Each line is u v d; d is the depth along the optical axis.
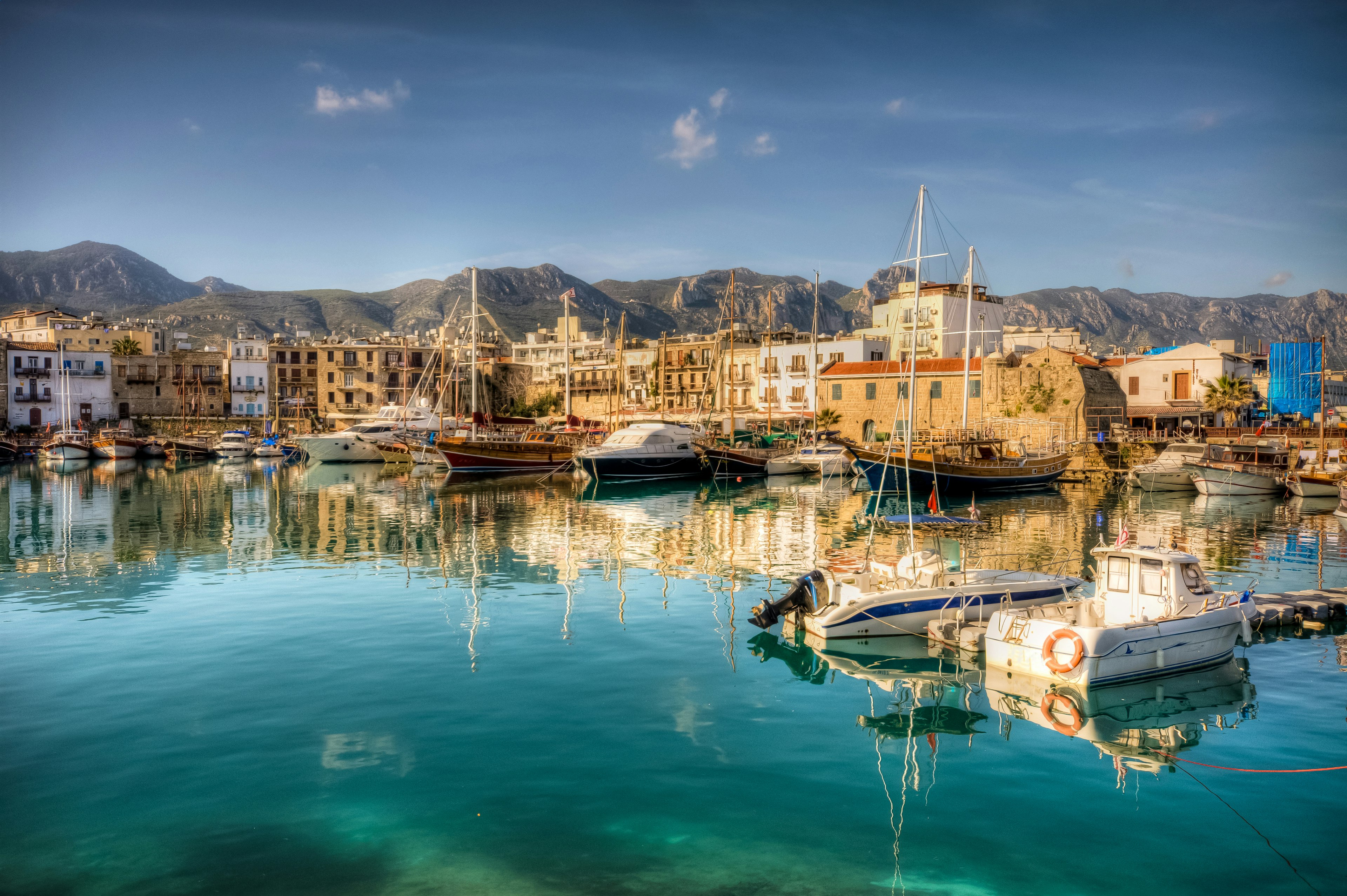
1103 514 47.53
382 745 14.38
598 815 12.10
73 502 52.00
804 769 13.62
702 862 10.93
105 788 12.80
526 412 137.75
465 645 20.22
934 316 107.81
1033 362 79.12
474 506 50.22
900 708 16.28
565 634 21.19
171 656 19.17
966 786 13.04
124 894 10.20
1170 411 83.50
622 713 15.88
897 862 10.95
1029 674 18.02
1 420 108.62
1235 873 10.79
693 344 123.75
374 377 136.88
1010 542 37.06
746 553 33.44
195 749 14.16
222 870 10.71
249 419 122.88
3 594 25.67
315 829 11.69
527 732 14.98
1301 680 18.00
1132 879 10.64
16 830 11.59
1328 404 101.38
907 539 37.53
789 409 104.50
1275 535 38.97
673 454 68.12
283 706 16.12
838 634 20.52
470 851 11.16
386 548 34.38
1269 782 13.28
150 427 120.25
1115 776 13.43
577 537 37.72
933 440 61.38
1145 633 17.61
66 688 17.09
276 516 45.22
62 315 146.50
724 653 19.69
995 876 10.68
